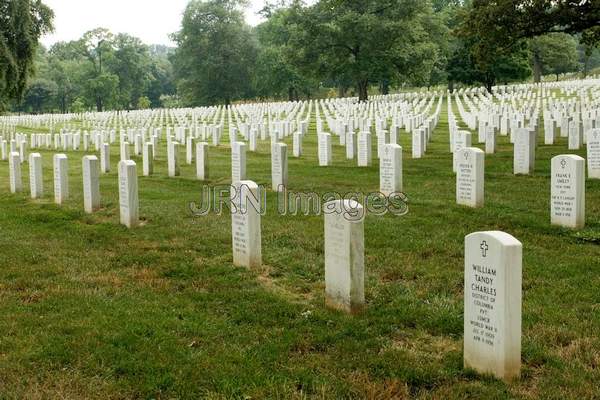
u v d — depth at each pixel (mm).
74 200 16891
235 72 93812
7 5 39281
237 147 18172
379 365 6227
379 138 23375
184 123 47688
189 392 5707
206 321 7512
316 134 35812
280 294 8609
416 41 68000
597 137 16875
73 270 9945
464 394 5574
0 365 6234
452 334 7078
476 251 5918
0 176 23875
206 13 92750
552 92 62844
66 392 5699
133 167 13047
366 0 66688
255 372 6059
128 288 8938
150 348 6645
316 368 6191
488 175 18375
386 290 8531
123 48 118750
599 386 5656
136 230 12805
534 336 6809
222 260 10430
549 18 25422
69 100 126438
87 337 6934
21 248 11500
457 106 53344
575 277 8898
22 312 7852
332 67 69188
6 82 39438
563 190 11781
